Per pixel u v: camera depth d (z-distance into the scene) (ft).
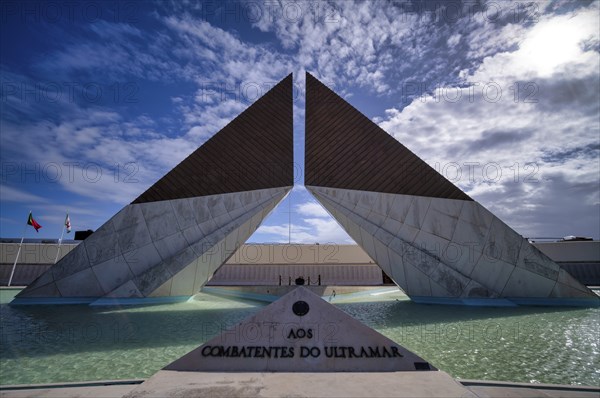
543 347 21.75
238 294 60.70
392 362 12.72
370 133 57.77
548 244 85.40
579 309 40.96
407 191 53.01
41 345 22.44
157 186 52.90
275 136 58.75
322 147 58.13
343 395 10.19
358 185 55.01
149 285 45.80
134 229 49.96
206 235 51.01
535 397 11.07
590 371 16.85
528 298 46.19
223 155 56.29
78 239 98.84
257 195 54.65
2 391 11.76
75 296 46.14
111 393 11.64
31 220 86.63
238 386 10.87
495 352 20.44
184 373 12.10
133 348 21.62
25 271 84.17
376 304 46.52
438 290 46.80
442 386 10.91
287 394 10.27
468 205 50.37
